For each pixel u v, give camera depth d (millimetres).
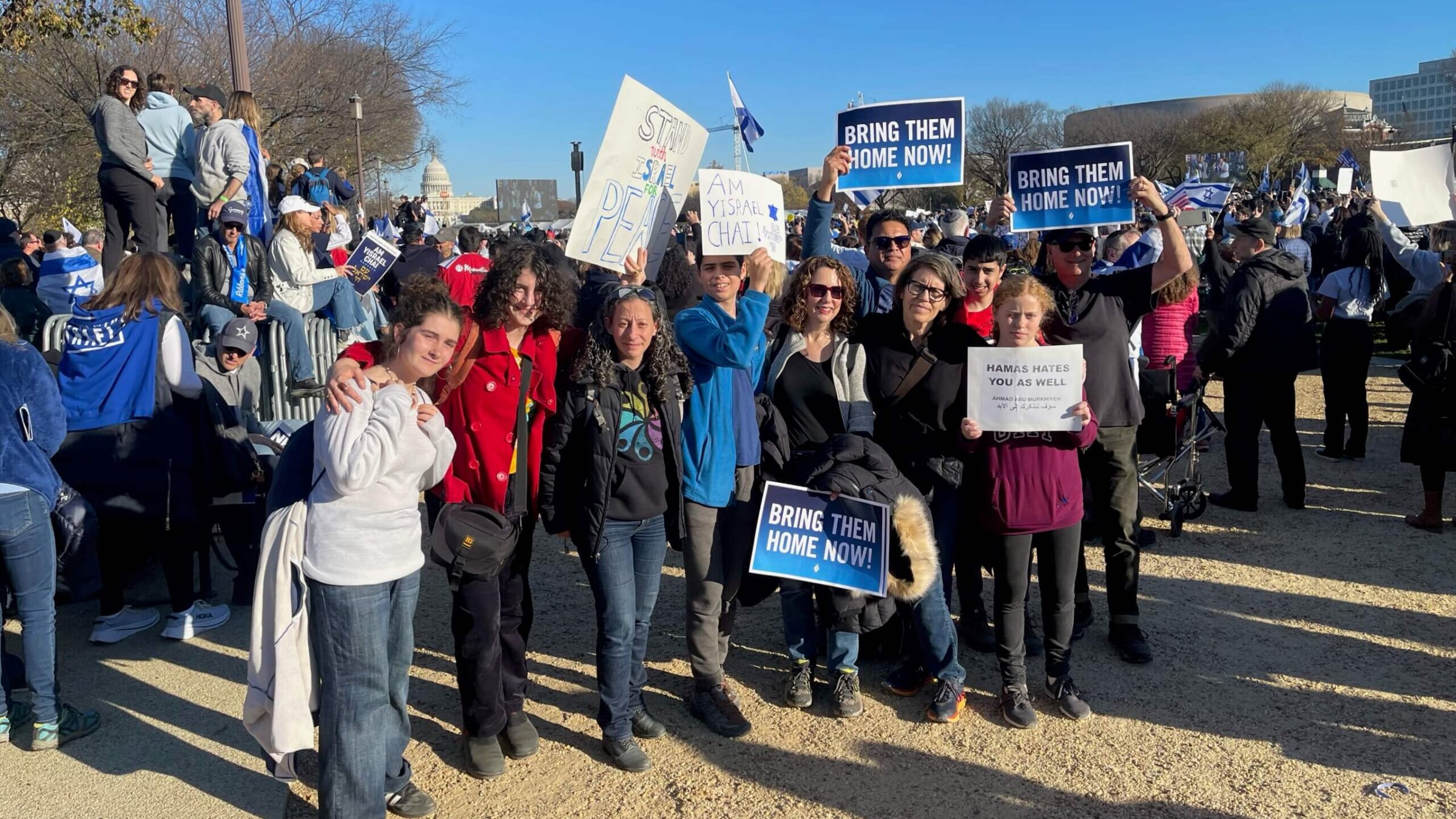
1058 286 4578
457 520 3418
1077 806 3541
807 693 4297
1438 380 6207
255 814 3537
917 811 3525
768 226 4238
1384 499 7211
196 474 4863
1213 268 8547
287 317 7316
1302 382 11742
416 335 2957
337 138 23703
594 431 3564
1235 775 3729
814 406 4164
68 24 14180
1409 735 3998
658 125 4301
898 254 5160
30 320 7172
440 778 3758
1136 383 4684
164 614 5320
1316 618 5160
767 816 3496
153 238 7961
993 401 3877
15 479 3727
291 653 2945
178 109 8648
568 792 3664
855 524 3955
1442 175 7449
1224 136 55062
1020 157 4566
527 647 4973
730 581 4074
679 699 4395
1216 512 6973
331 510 2939
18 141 19734
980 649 4855
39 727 3879
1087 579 4906
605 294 4148
